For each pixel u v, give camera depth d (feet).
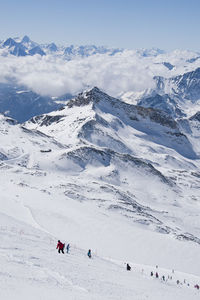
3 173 578.25
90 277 95.91
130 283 109.60
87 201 492.54
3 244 109.40
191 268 305.94
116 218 428.56
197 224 597.52
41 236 168.96
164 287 129.29
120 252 305.32
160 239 369.09
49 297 60.95
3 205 364.79
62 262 107.86
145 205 617.21
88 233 337.11
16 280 67.77
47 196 453.17
